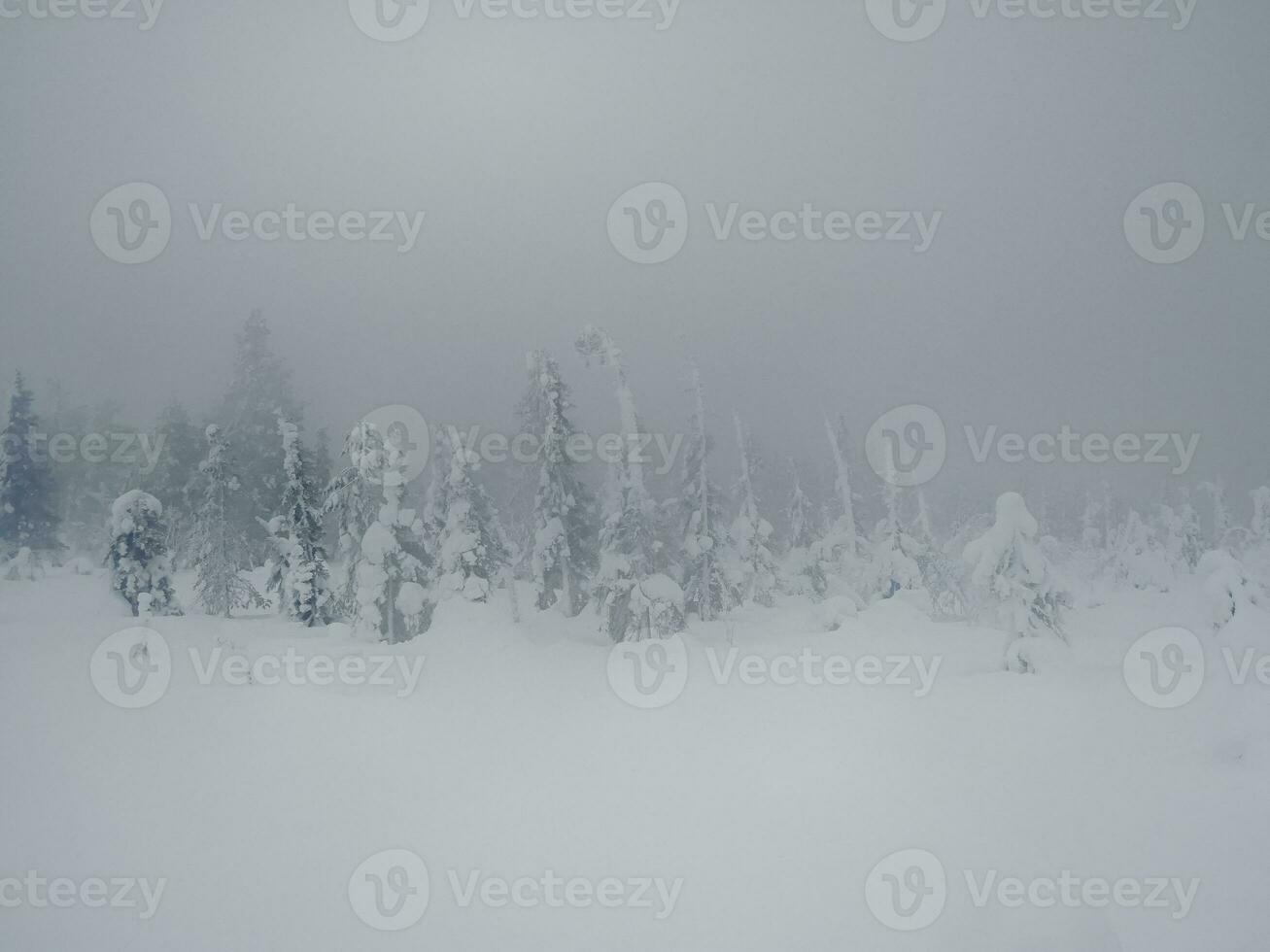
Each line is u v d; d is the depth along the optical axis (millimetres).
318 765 11312
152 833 9359
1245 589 12023
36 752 11328
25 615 20703
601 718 13477
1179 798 9578
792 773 11047
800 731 12617
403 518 19781
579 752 12023
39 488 35500
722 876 8648
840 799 10203
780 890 8383
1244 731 10656
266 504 36094
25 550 33406
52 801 10008
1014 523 16031
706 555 26688
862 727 12609
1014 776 10516
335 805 10195
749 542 29469
